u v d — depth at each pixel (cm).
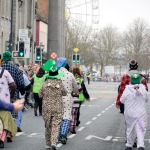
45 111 1438
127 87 1419
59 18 4928
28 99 3048
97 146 1570
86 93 1928
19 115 1870
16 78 1591
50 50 4919
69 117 1586
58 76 1452
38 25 8825
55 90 1437
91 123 2261
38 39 8812
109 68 15850
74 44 10000
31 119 2377
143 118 1400
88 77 9494
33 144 1576
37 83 2528
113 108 3284
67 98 1576
